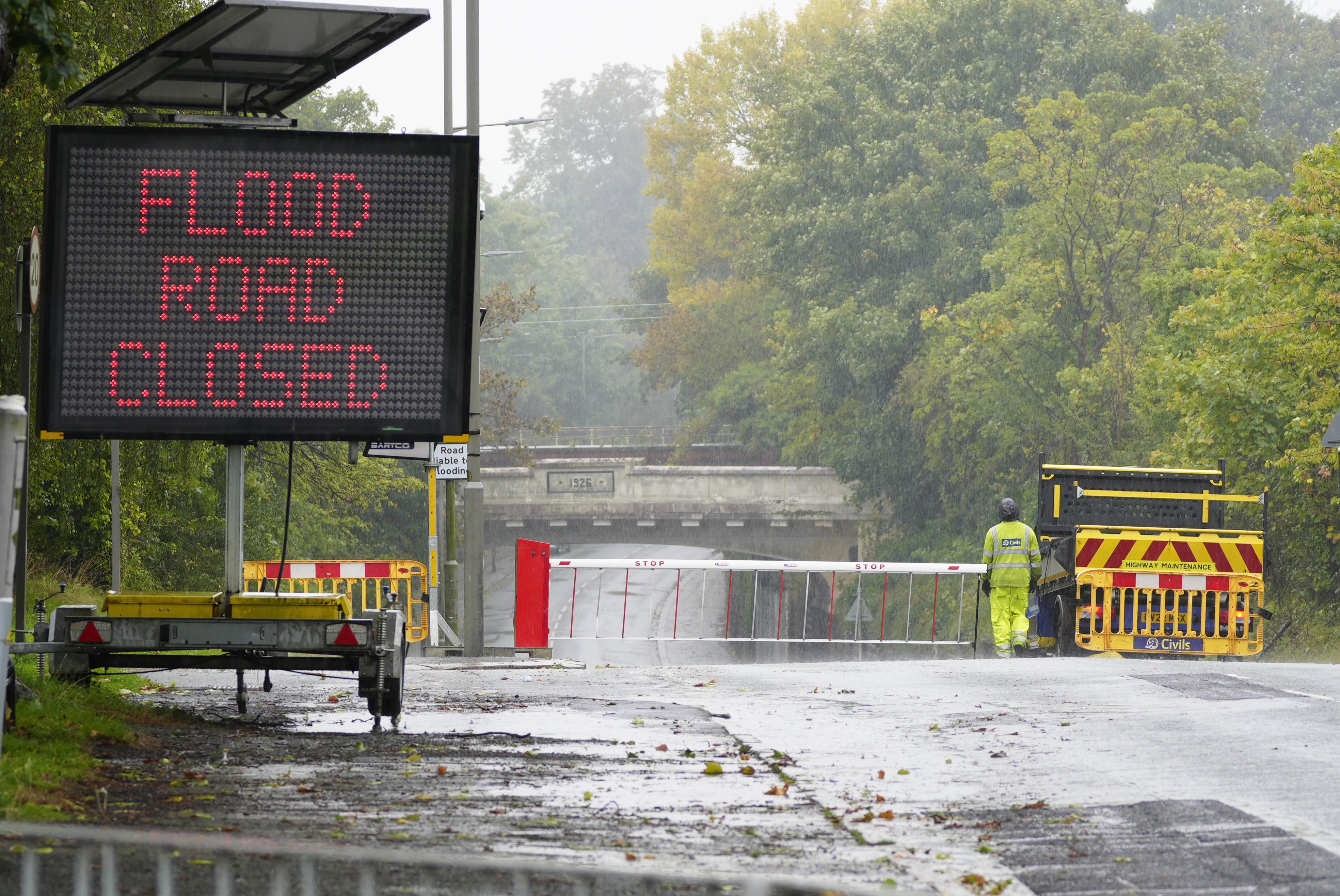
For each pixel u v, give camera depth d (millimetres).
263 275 37625
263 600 38844
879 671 63625
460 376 38219
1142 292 163500
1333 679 53281
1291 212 117875
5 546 22594
